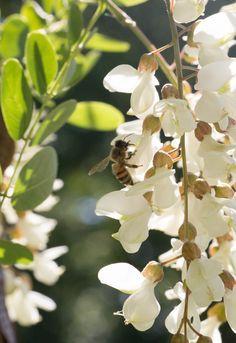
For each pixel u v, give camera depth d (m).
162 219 0.50
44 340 1.79
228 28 0.49
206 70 0.48
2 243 0.55
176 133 0.48
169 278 1.52
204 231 0.49
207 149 0.49
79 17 0.58
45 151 0.53
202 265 0.48
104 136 1.64
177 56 0.49
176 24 0.50
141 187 0.48
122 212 0.49
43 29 0.63
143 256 1.73
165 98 0.49
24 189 0.53
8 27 0.64
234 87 0.48
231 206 0.48
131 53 1.37
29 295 0.70
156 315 0.50
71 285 1.79
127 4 0.61
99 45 0.66
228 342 1.58
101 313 1.84
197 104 0.48
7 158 0.60
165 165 0.49
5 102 0.55
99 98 1.42
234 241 0.51
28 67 0.57
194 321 0.49
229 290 0.49
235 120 0.49
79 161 1.64
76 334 1.81
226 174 0.49
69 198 1.70
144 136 0.50
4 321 0.64
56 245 1.75
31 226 0.68
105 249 1.78
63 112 0.55
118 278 0.50
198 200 0.49
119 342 1.85
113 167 0.51
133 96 0.50
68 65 0.58
